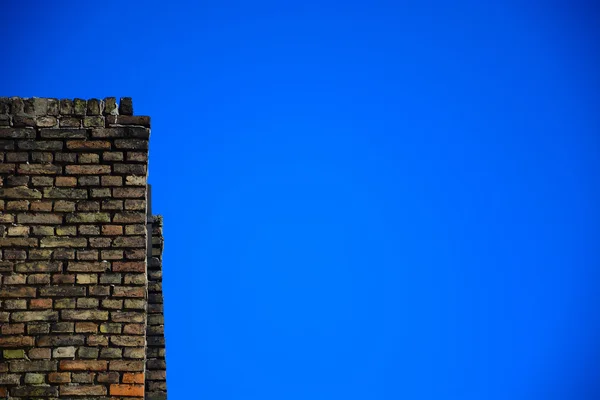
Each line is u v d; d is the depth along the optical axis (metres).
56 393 11.47
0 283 11.67
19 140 12.09
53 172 12.05
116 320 11.76
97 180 12.10
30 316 11.63
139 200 12.12
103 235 11.96
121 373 11.62
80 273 11.82
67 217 11.95
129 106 12.39
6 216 11.85
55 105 12.26
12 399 11.39
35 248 11.82
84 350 11.63
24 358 11.52
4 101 12.17
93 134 12.22
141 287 11.89
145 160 12.25
